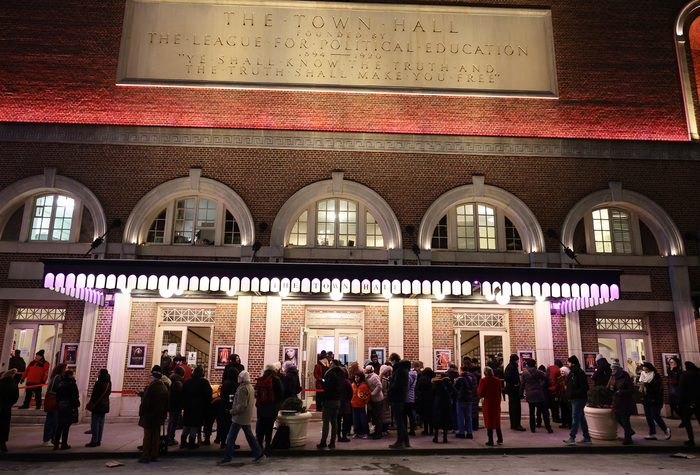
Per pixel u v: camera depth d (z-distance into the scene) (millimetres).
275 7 18562
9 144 16719
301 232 17016
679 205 17359
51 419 11016
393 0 18812
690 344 16125
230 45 18156
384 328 16312
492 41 18672
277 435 10750
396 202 16859
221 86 17719
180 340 16203
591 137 18047
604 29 18953
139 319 15977
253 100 17734
